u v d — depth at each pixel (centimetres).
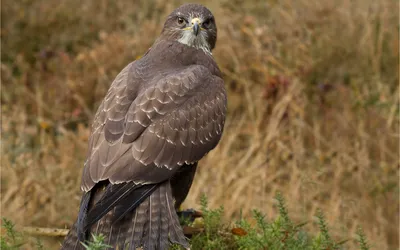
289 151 1340
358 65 1536
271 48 1570
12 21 1672
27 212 1175
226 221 1100
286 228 927
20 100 1492
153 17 1739
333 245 927
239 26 1661
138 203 840
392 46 1550
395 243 1223
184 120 906
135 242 825
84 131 1400
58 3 1736
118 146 863
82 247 807
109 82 1517
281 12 1641
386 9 1603
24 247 949
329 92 1483
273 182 1295
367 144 1373
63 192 1200
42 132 1415
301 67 1527
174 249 872
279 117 1388
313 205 1181
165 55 998
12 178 1221
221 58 1545
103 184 855
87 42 1700
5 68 1558
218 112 948
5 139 1341
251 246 890
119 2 1798
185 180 936
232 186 1242
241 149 1402
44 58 1600
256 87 1491
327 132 1422
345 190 1292
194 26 1004
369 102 1450
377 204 1262
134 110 888
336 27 1588
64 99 1504
